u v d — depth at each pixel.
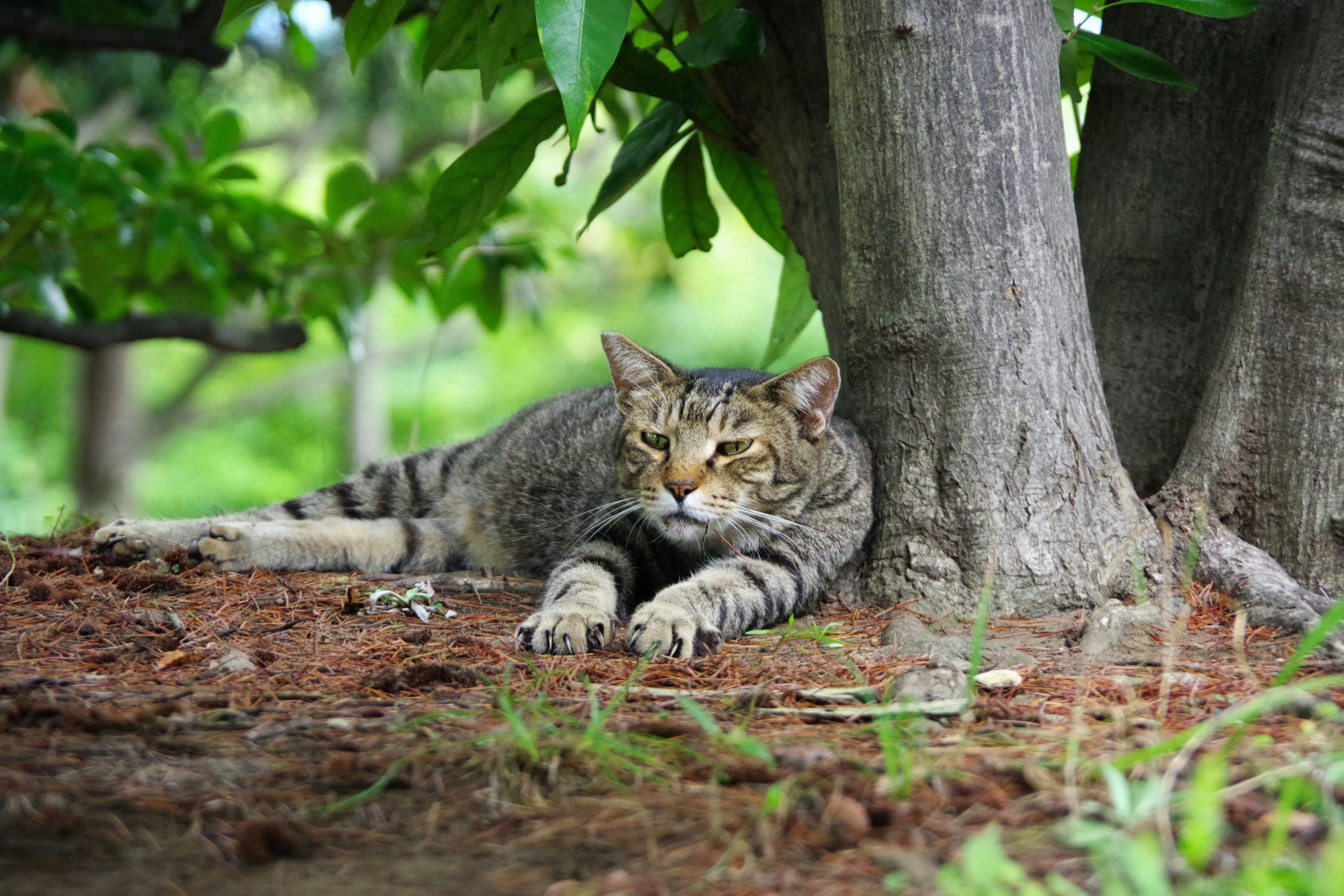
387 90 14.34
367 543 6.88
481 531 7.21
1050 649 4.85
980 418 5.40
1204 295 6.18
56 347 26.94
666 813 2.98
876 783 3.06
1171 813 2.88
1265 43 6.00
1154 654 4.68
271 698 4.02
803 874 2.63
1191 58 6.10
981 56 5.16
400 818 2.97
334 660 4.69
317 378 22.97
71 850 2.75
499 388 25.56
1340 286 5.26
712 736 3.38
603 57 4.62
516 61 7.21
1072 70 6.04
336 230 10.03
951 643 4.85
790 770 3.23
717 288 24.00
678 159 7.53
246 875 2.65
